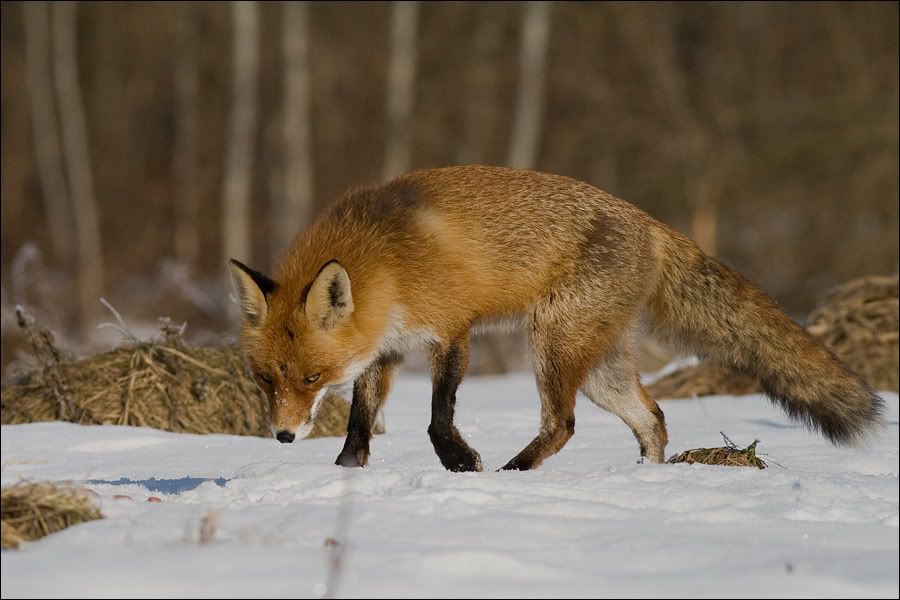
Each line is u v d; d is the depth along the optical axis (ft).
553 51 151.94
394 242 36.63
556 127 152.56
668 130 145.79
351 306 34.30
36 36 155.53
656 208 143.74
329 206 39.29
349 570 20.24
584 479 30.78
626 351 40.19
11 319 65.16
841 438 39.75
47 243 156.76
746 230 143.84
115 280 149.69
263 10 154.92
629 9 148.25
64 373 50.90
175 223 157.17
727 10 151.94
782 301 138.62
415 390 64.95
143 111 162.40
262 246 154.92
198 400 49.42
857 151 138.41
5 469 34.53
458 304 37.45
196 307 127.65
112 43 162.20
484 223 37.93
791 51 150.61
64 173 162.09
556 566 21.01
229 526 23.79
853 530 24.25
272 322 34.32
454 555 20.76
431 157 152.25
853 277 134.31
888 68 141.49
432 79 151.94
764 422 49.67
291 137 129.80
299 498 27.78
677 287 41.47
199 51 157.69
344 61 153.07
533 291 38.63
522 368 107.86
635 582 20.18
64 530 23.32
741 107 145.69
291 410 34.47
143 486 32.83
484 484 28.86
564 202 38.88
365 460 36.91
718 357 41.65
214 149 157.58
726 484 30.45
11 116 161.07
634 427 40.01
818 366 39.81
